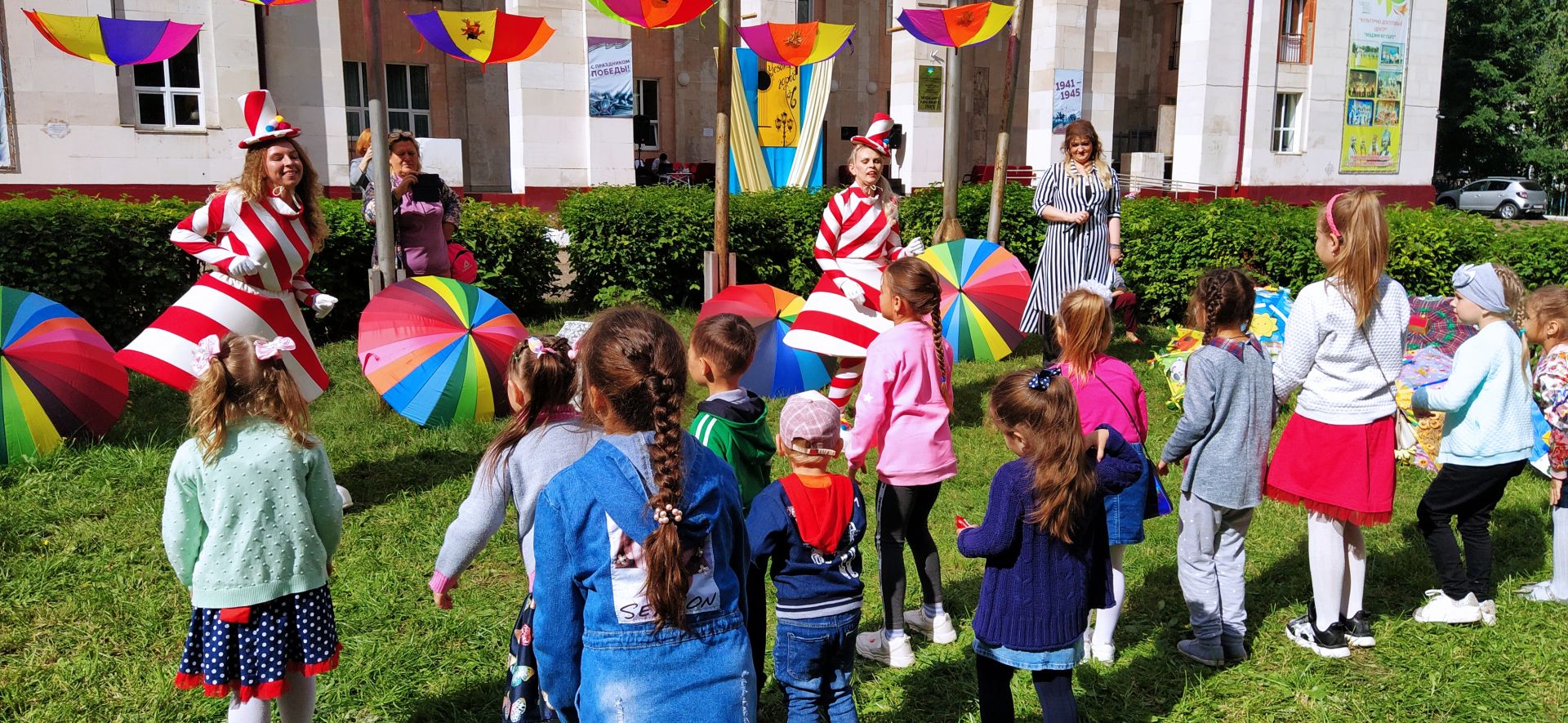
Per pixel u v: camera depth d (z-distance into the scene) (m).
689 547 2.39
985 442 6.66
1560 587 4.62
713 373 3.27
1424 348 7.14
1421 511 4.48
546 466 2.84
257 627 2.96
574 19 18.59
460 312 5.89
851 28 7.56
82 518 5.02
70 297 7.74
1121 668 4.02
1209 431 3.88
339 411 6.73
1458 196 35.94
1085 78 25.67
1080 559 3.11
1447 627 4.38
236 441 2.95
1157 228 10.36
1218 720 3.70
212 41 15.81
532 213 9.98
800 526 3.06
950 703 3.73
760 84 19.72
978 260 7.23
